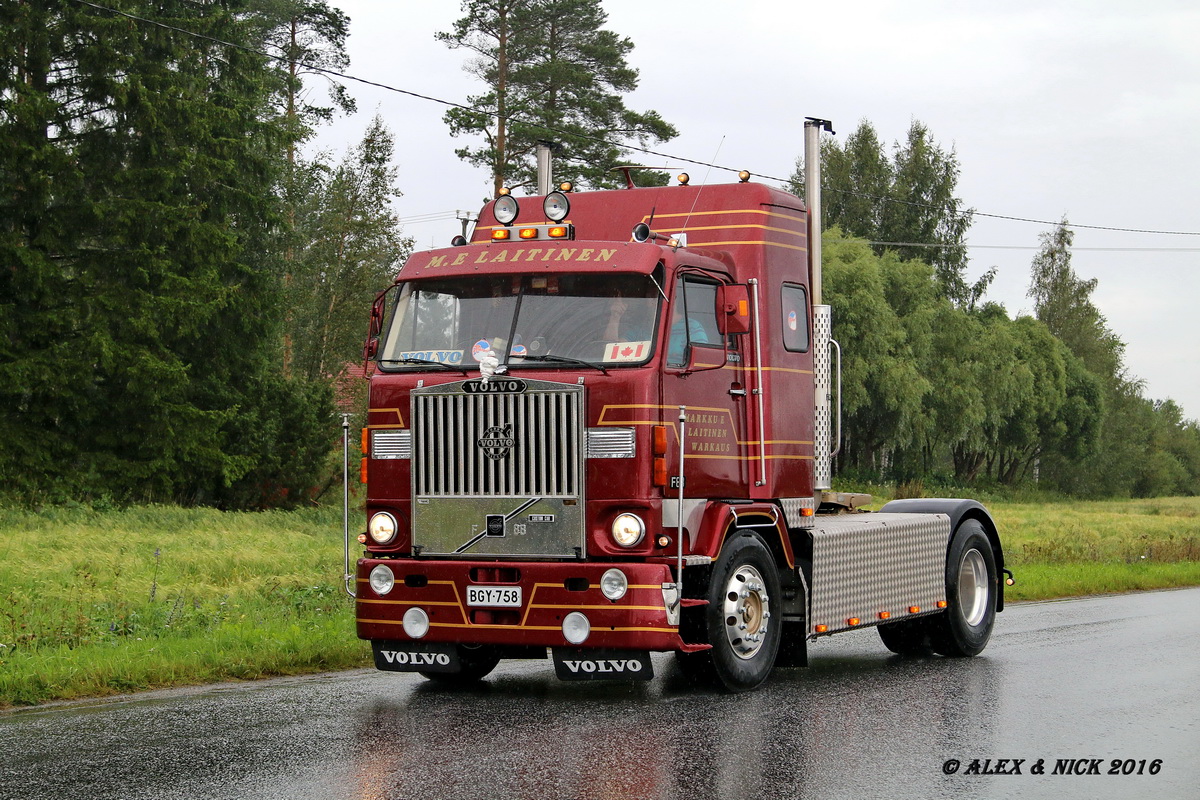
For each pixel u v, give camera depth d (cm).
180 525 5109
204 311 6050
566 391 1650
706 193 1939
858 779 1236
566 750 1357
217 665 1916
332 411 6912
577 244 1730
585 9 8919
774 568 1841
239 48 6775
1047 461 17550
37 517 5012
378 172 9319
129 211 5991
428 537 1703
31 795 1154
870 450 12519
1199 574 4184
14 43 5897
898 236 14262
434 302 1764
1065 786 1219
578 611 1616
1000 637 2506
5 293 5953
